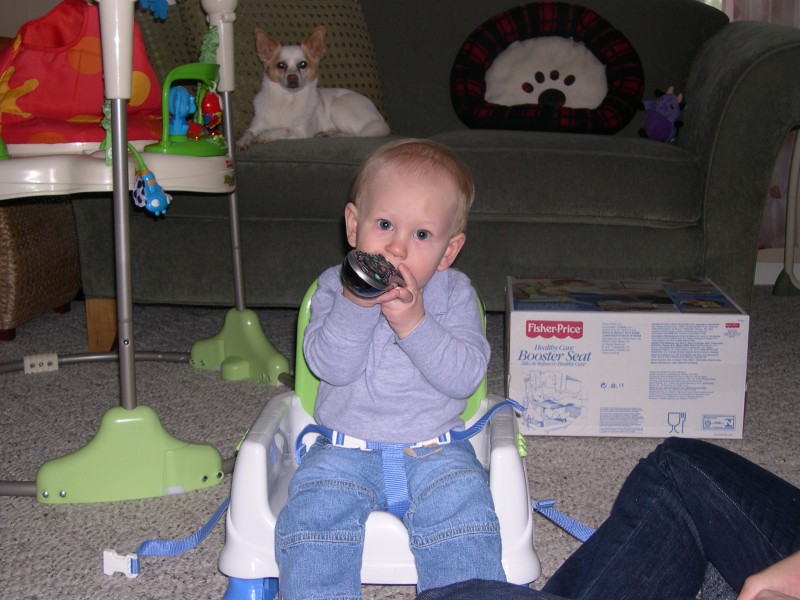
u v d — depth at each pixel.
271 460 1.06
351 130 2.44
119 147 1.24
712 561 0.90
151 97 1.52
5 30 2.90
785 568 0.63
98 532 1.25
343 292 1.00
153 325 2.31
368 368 1.07
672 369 1.57
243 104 2.37
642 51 2.60
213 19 1.67
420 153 1.04
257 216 2.01
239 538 1.00
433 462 1.04
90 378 1.90
